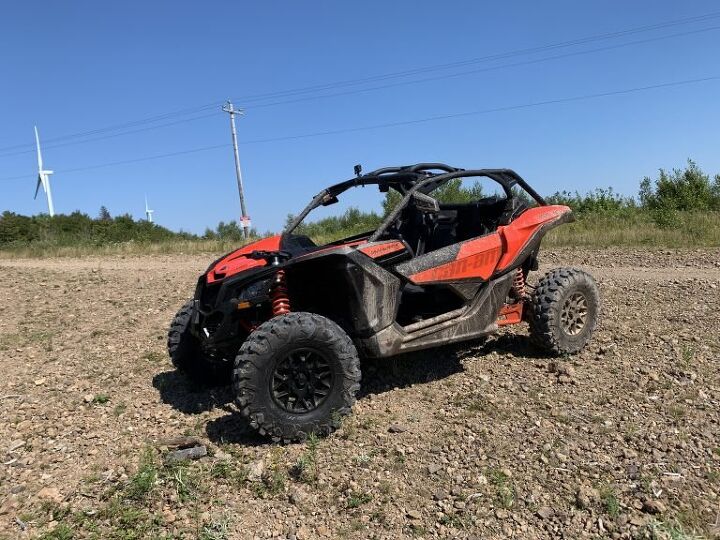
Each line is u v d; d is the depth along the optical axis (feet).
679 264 34.30
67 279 38.22
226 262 15.65
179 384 17.37
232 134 134.21
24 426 14.71
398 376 16.79
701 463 11.35
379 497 10.92
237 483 11.46
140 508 10.72
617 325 20.21
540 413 13.97
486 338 19.58
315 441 12.73
